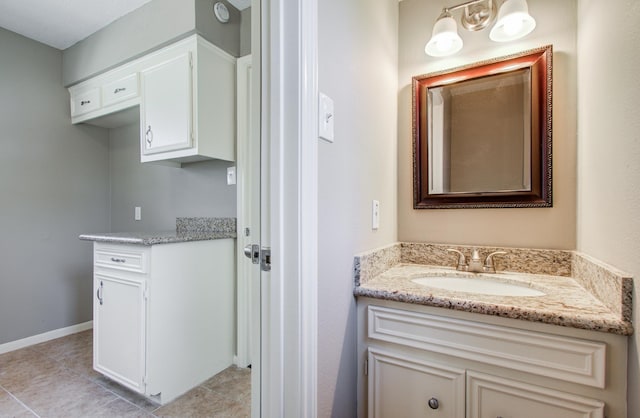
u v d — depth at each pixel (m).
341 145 0.97
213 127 1.91
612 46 0.85
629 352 0.73
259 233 0.84
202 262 1.87
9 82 2.31
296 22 0.78
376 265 1.20
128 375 1.63
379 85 1.30
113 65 2.19
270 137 0.81
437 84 1.44
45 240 2.48
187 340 1.77
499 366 0.86
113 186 2.85
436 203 1.44
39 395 1.69
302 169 0.77
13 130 2.32
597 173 0.96
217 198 2.18
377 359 1.03
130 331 1.64
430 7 1.48
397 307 1.01
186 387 1.75
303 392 0.77
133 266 1.64
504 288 1.19
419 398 0.97
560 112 1.21
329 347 0.90
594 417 0.76
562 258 1.20
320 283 0.85
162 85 1.94
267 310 0.81
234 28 2.01
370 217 1.20
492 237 1.35
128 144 2.74
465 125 1.39
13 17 2.13
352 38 1.05
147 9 1.97
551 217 1.24
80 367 2.00
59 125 2.57
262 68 0.83
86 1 1.95
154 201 2.55
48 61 2.51
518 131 1.29
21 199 2.36
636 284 0.71
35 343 2.38
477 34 1.38
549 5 1.24
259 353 0.83
